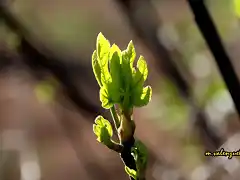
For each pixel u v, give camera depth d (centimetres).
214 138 79
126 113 35
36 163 93
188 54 89
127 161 35
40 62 70
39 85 74
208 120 80
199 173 76
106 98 34
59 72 72
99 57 34
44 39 98
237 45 93
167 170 85
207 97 81
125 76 35
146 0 81
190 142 84
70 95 72
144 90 35
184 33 90
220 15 96
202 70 85
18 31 69
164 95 84
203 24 39
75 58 101
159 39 82
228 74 39
